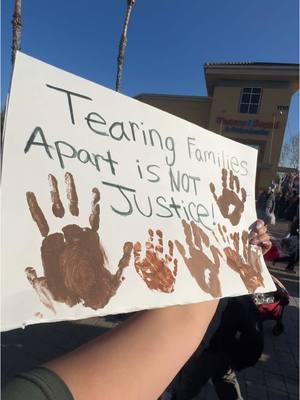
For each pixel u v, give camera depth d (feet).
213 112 91.15
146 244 3.73
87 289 3.10
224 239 4.82
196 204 4.57
